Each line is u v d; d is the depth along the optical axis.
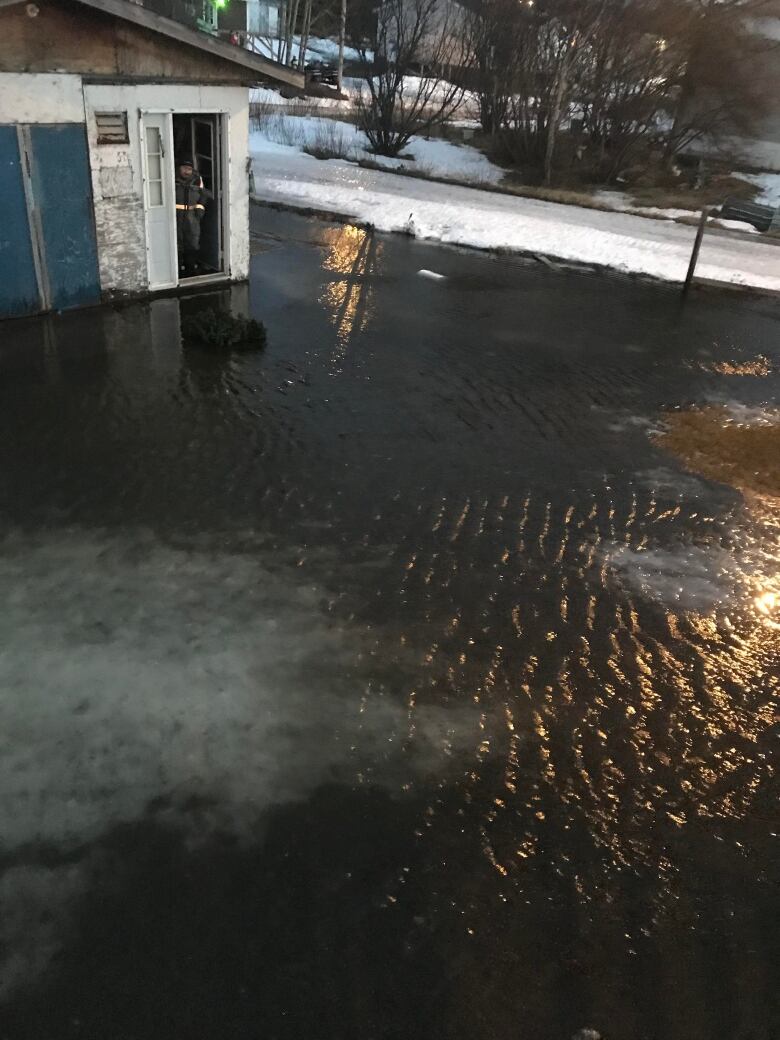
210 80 10.70
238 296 12.09
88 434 7.71
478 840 4.16
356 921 3.71
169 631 5.30
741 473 8.09
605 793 4.50
